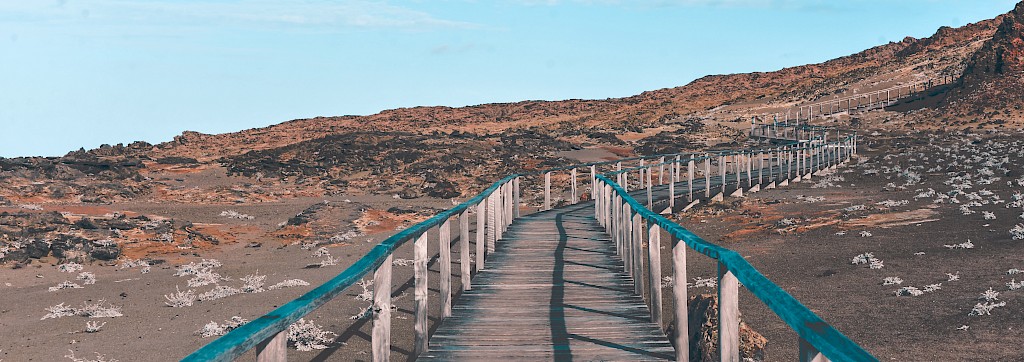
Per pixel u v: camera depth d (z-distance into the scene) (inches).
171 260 975.6
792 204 1203.2
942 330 457.7
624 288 418.9
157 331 592.7
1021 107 2701.8
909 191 1254.3
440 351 290.8
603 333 315.6
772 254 786.8
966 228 810.2
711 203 1246.3
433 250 914.1
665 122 3376.0
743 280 167.3
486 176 1931.6
